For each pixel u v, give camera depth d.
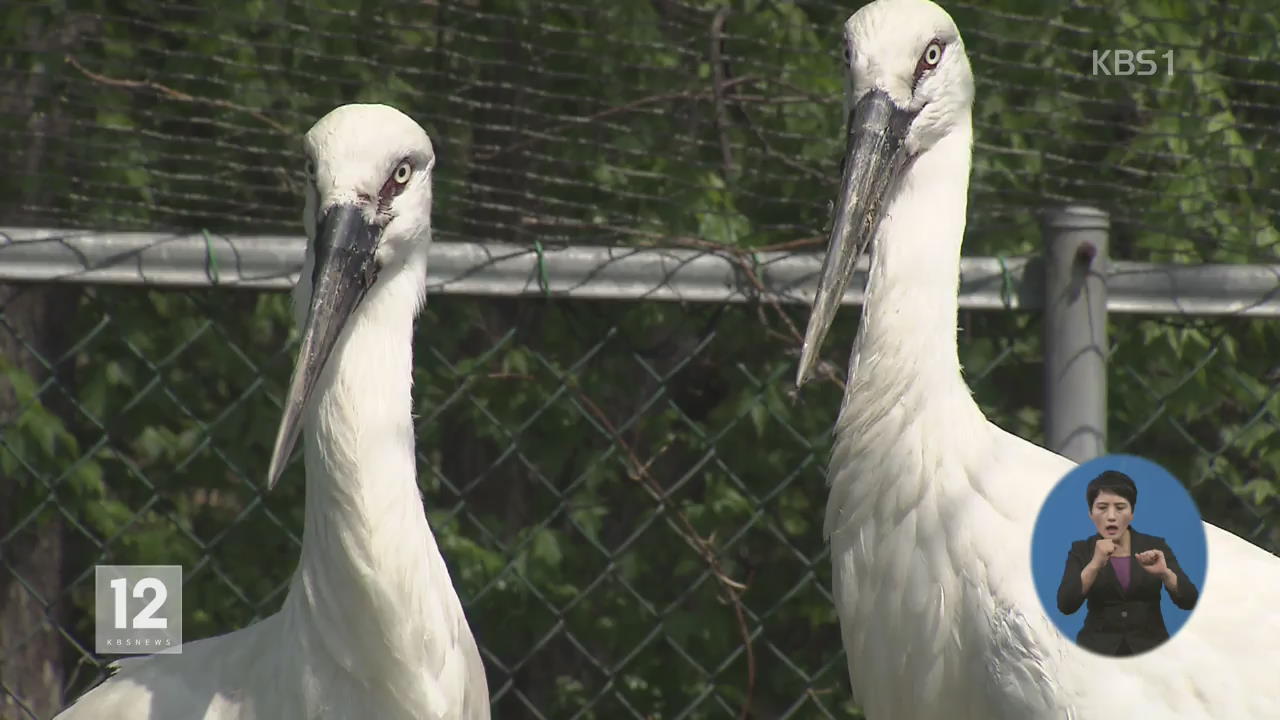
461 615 5.67
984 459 5.84
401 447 5.46
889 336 5.83
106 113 9.82
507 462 10.51
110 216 9.33
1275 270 6.76
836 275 5.77
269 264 6.46
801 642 10.84
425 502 10.69
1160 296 6.78
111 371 10.19
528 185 9.71
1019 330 9.21
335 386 5.38
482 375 8.28
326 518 5.39
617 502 10.53
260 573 10.37
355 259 5.35
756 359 9.83
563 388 8.10
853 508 5.93
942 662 5.83
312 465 5.43
